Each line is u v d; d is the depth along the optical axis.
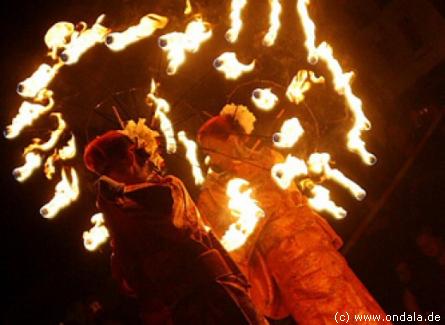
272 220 3.38
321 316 3.15
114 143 2.77
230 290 2.57
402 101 5.04
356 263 4.94
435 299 4.16
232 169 3.52
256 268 3.38
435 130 4.86
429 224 4.64
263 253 3.37
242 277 2.68
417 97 5.02
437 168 4.79
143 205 2.59
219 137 3.53
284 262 3.29
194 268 2.56
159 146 3.03
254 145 3.61
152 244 2.59
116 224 2.67
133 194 2.61
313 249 3.29
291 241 3.31
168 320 2.56
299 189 3.65
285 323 4.14
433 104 4.93
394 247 4.79
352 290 3.20
